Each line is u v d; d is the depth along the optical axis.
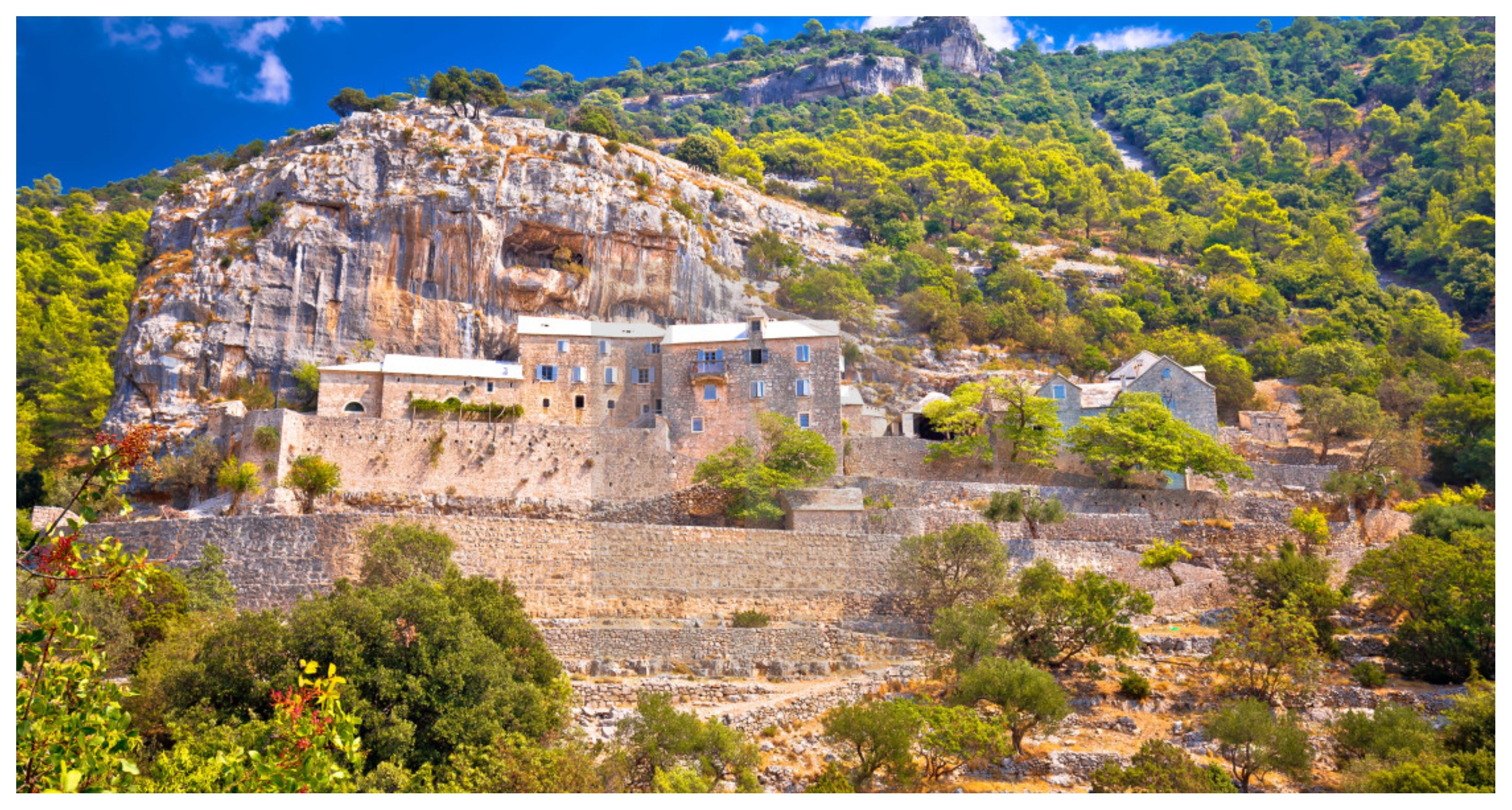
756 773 38.38
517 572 53.34
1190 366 107.00
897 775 38.72
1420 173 188.50
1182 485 83.19
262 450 71.69
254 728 32.25
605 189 105.44
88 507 18.42
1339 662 54.72
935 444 80.44
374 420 73.88
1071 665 52.81
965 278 113.50
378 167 104.81
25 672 21.02
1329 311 140.00
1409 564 56.84
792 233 85.88
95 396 89.56
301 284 97.62
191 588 50.69
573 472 75.44
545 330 84.38
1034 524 69.06
